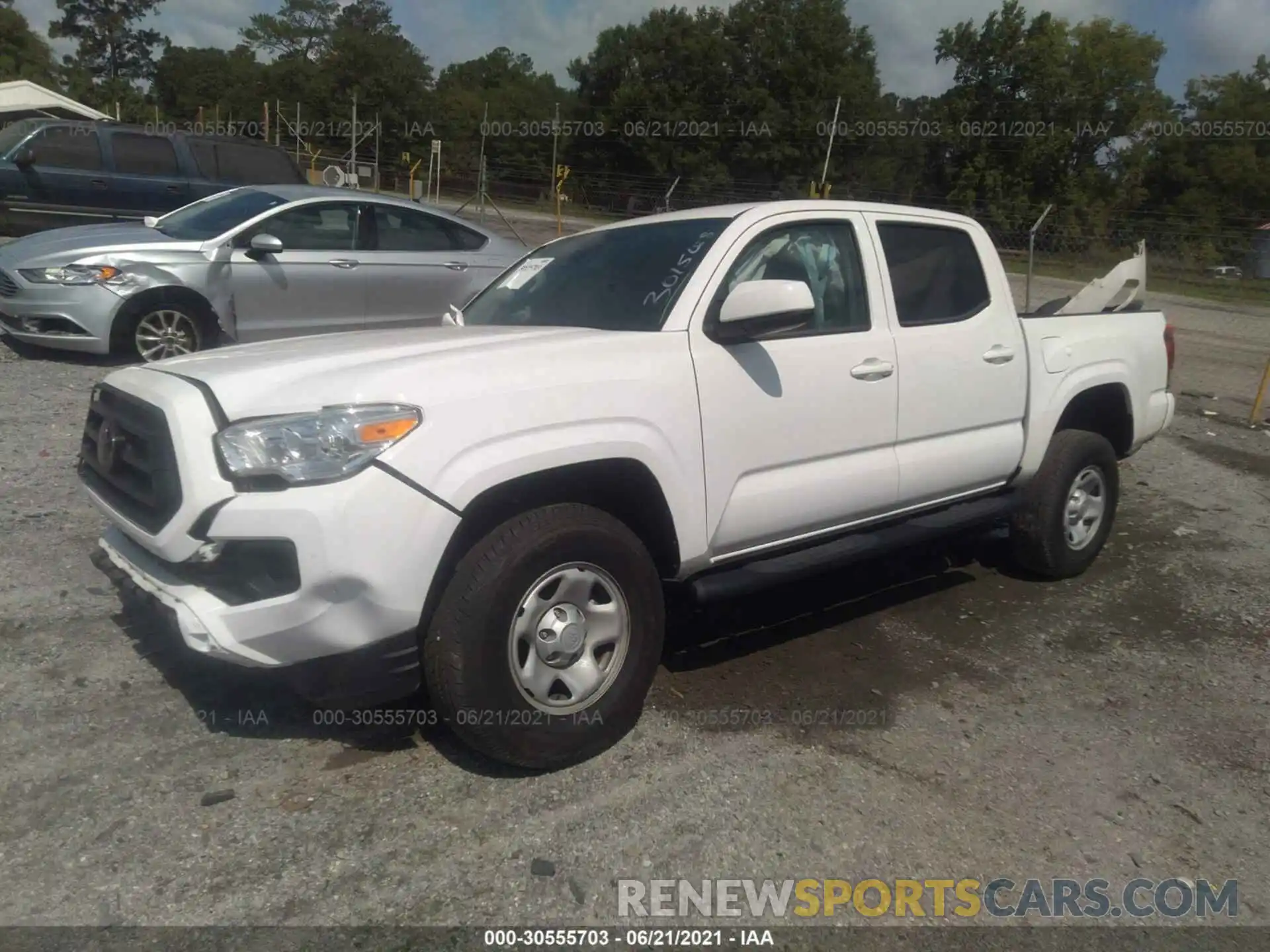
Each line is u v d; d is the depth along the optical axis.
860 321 4.46
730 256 4.09
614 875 3.08
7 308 8.68
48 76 69.69
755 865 3.17
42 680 3.98
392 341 3.84
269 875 3.00
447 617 3.27
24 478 6.12
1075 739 4.04
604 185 41.84
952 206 43.50
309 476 3.07
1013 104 43.19
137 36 78.38
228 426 3.20
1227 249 28.48
